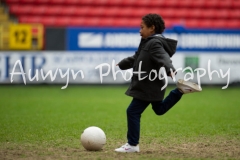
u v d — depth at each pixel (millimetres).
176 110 34594
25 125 26391
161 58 16609
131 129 17641
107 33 52156
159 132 24016
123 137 22375
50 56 51938
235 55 52938
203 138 22094
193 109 35188
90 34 52094
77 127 25781
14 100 40219
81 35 52000
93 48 52156
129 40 52250
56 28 51938
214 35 52719
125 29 52188
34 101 39594
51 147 19281
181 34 52594
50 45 51875
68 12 63688
